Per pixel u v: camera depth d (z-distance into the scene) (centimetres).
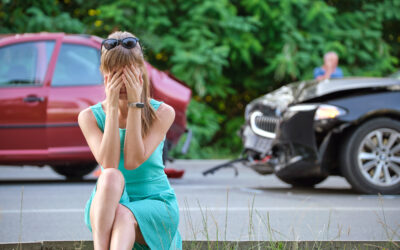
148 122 392
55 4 1630
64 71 997
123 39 383
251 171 1305
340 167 835
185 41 1633
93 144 391
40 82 986
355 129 827
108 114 379
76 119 978
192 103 1659
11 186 977
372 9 1773
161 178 395
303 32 1705
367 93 841
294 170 845
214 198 811
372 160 838
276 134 866
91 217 357
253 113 941
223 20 1612
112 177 354
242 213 668
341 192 898
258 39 1736
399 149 840
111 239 348
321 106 835
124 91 387
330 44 1695
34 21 1519
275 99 908
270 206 731
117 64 379
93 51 1009
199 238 512
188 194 856
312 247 455
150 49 1581
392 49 1844
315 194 870
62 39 1012
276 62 1666
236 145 1819
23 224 604
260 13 1683
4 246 455
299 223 598
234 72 1858
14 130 973
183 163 1349
